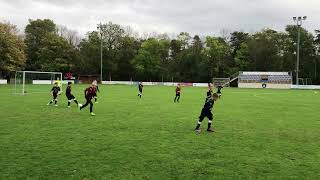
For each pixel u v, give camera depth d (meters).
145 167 8.83
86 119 17.86
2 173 8.21
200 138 12.84
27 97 34.03
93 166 8.85
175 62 103.69
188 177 8.09
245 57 99.00
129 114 20.33
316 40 100.94
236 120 18.38
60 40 89.00
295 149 11.16
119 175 8.15
